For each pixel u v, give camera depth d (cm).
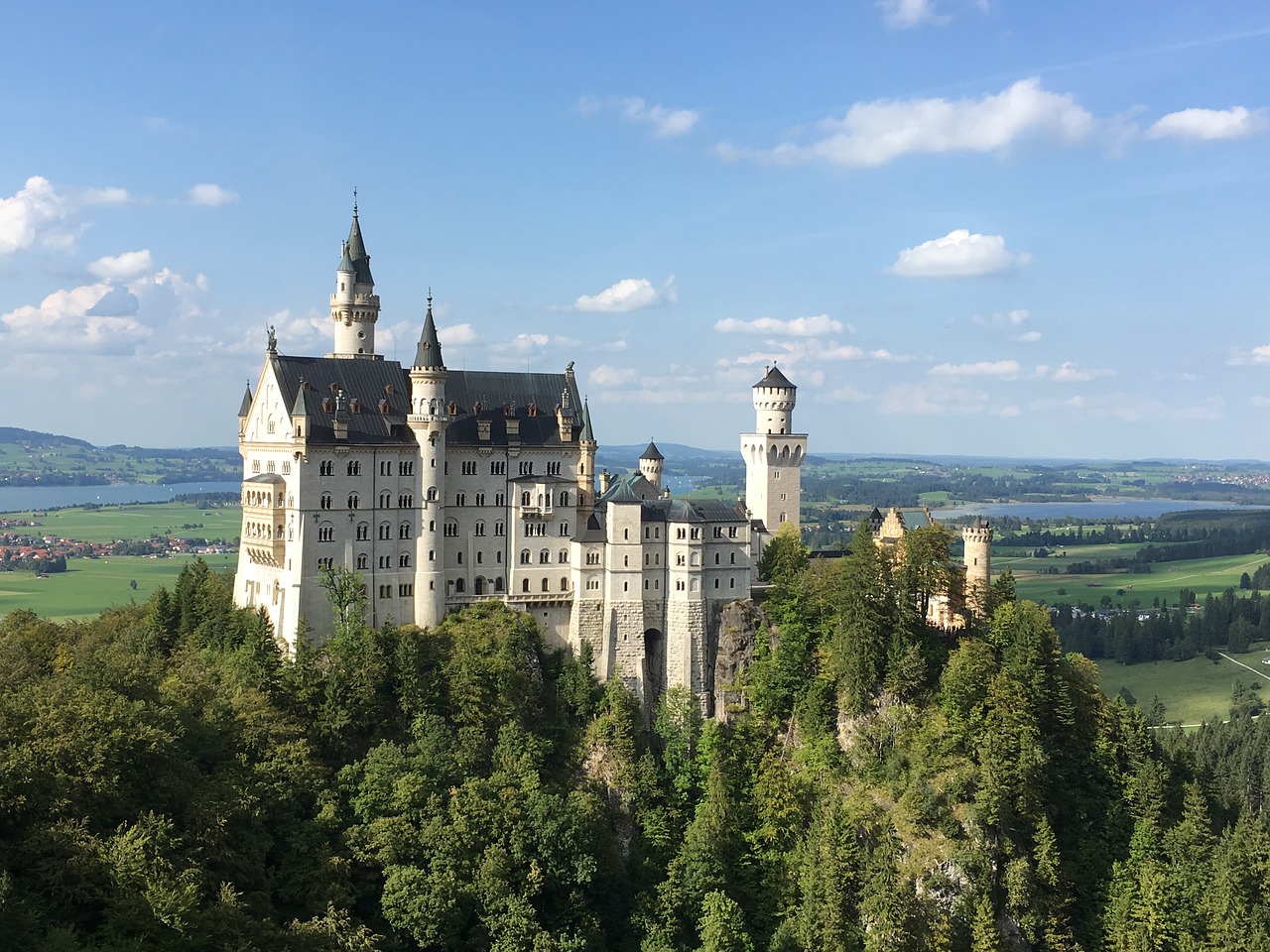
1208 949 17025
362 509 19075
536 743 18512
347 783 16325
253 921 12950
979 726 18662
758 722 19938
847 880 16888
